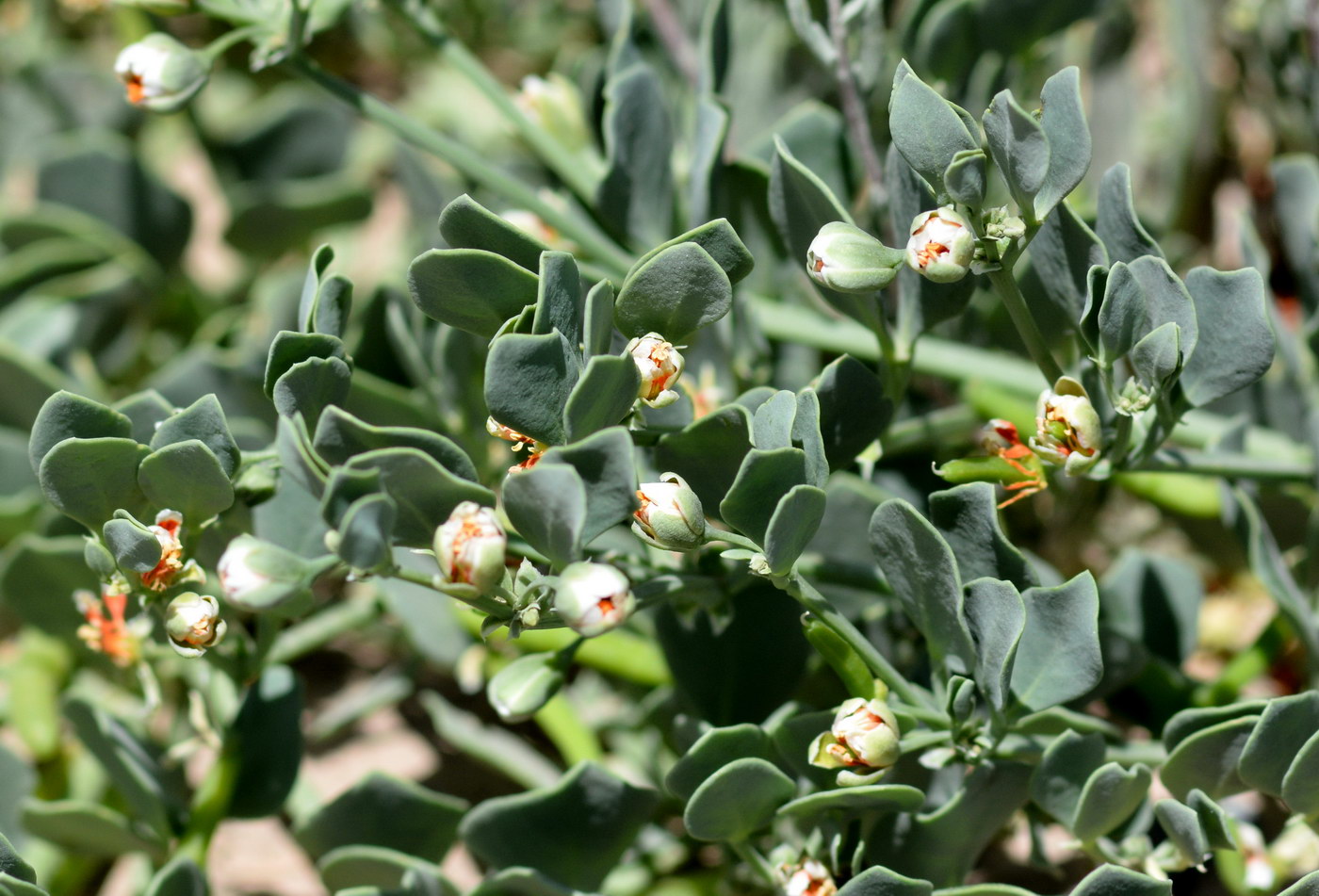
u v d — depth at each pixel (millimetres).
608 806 499
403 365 563
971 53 557
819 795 473
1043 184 468
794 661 513
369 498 444
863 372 487
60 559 534
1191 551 615
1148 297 480
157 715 588
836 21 528
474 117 805
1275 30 605
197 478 472
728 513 466
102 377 636
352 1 547
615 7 574
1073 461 477
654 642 551
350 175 730
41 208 636
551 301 459
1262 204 692
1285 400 562
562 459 451
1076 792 484
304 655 621
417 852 521
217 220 831
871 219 553
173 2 517
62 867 556
